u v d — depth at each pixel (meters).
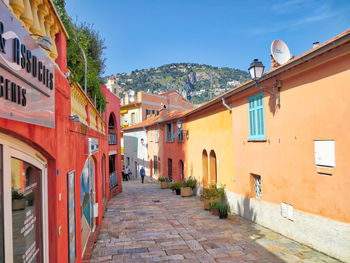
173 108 40.06
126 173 28.91
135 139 31.72
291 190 7.17
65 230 3.46
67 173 3.65
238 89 9.40
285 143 7.41
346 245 5.55
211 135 13.17
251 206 9.23
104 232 8.16
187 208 11.87
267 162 8.28
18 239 2.17
